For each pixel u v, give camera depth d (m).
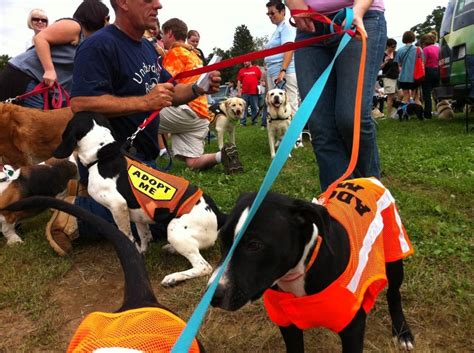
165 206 3.48
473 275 3.18
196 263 3.46
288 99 8.27
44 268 3.68
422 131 9.35
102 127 3.61
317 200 2.32
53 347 2.78
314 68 3.33
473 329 2.63
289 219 1.81
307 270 1.88
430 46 11.82
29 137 5.00
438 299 2.91
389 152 7.04
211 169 6.62
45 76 5.21
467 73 8.32
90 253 4.00
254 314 2.92
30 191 4.37
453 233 3.84
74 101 3.66
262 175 6.02
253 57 2.79
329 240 1.80
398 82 12.92
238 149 8.69
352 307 1.90
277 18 8.30
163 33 7.47
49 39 5.24
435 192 4.95
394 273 2.52
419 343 2.57
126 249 1.89
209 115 6.55
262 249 1.74
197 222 3.48
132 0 3.60
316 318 1.94
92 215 1.91
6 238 4.57
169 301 3.20
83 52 3.63
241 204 1.82
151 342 1.47
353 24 2.60
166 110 5.98
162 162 7.39
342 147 3.36
